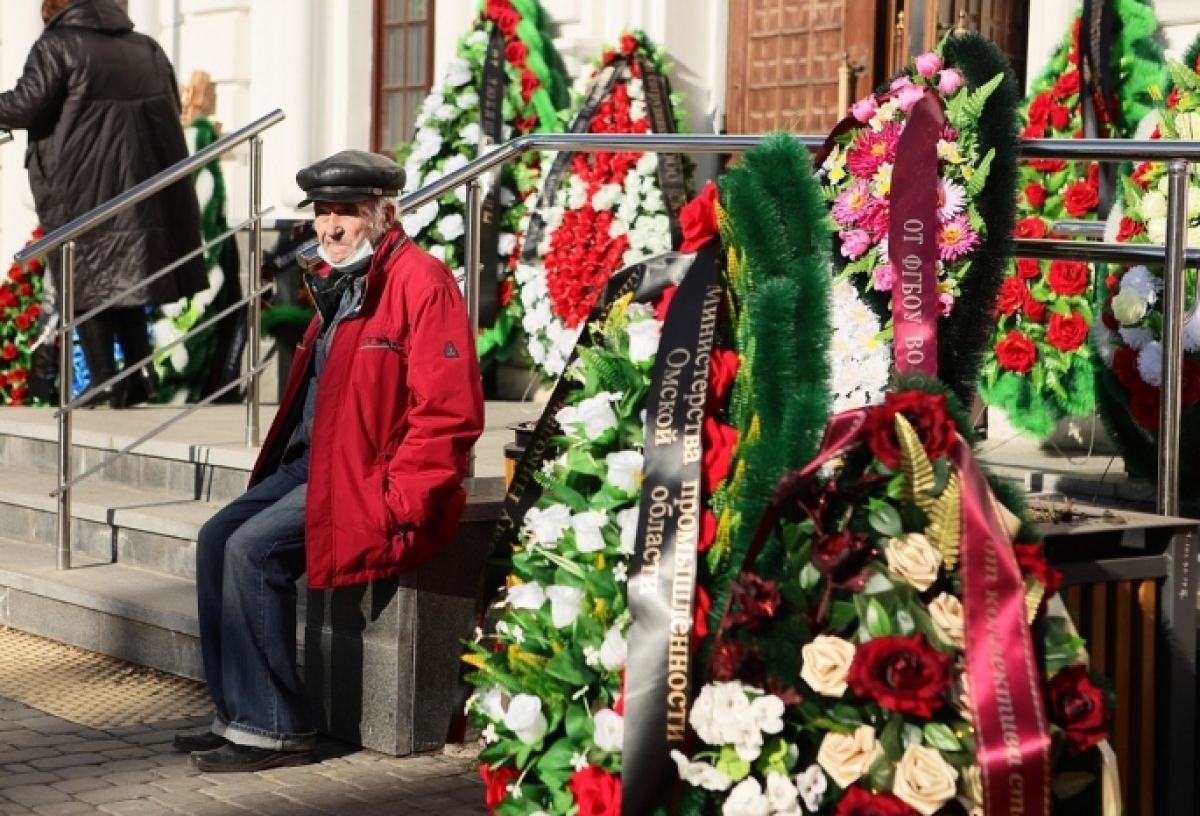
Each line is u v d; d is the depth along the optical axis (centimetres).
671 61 931
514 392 959
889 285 403
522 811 372
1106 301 563
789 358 356
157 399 1020
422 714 533
